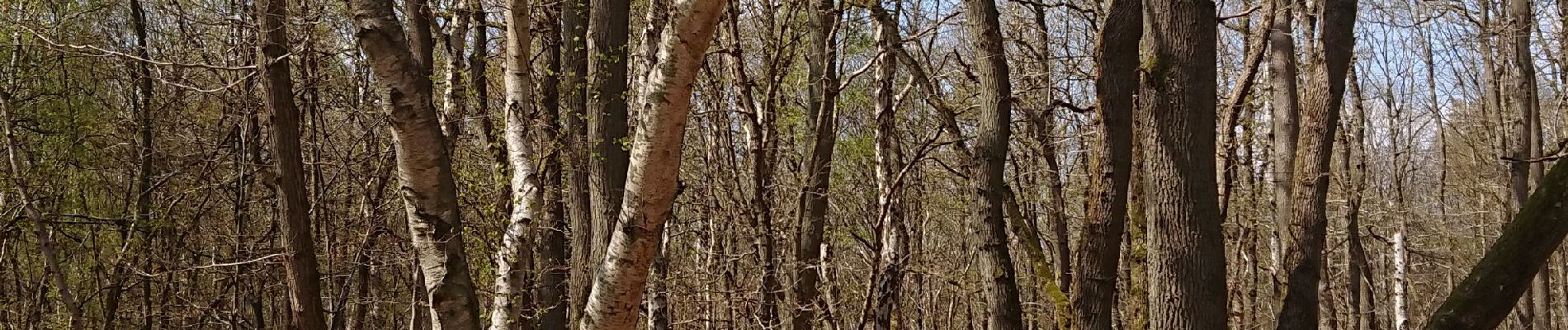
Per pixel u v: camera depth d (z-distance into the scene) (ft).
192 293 51.78
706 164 40.98
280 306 56.39
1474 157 74.02
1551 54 57.41
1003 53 23.89
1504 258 12.38
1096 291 22.95
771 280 33.68
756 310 34.86
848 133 44.93
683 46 11.77
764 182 35.53
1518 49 45.52
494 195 27.55
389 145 40.91
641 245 13.42
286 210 30.68
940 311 62.28
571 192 27.55
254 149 46.52
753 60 41.55
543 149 27.63
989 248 24.04
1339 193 60.44
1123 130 22.72
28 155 46.24
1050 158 30.63
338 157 46.34
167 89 52.37
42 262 52.13
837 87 33.63
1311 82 20.33
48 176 47.06
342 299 42.88
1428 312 70.85
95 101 50.52
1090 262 23.08
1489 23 53.62
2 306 46.83
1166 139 15.94
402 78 15.58
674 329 37.76
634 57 31.55
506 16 24.81
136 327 51.13
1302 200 19.76
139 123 48.80
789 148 40.37
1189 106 15.78
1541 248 12.13
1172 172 15.90
